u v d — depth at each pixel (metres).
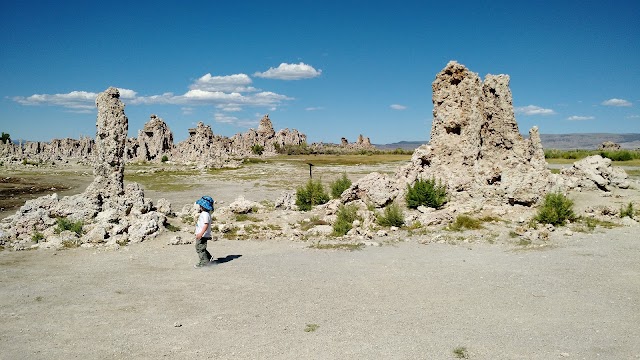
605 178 27.39
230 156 102.56
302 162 94.44
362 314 9.48
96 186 21.41
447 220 19.30
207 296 10.78
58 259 14.78
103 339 8.35
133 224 18.61
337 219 20.31
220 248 16.34
